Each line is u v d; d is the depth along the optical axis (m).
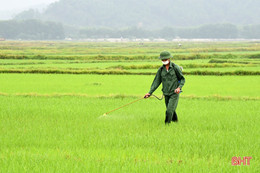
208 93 34.16
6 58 105.19
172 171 9.30
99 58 109.50
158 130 15.13
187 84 42.62
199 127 16.23
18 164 9.69
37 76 53.16
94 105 24.50
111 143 12.70
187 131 14.90
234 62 84.19
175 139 13.29
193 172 9.28
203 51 156.75
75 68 65.69
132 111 21.86
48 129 15.31
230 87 39.44
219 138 13.55
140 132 14.91
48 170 9.20
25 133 14.32
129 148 11.95
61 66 73.94
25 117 18.70
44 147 12.19
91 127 15.81
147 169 9.38
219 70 59.16
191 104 25.91
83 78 50.50
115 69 63.56
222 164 10.10
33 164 9.74
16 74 56.38
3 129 15.24
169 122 17.23
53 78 50.16
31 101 26.42
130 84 42.53
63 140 13.18
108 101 27.14
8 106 22.95
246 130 15.34
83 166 9.59
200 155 11.31
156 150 11.92
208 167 9.76
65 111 21.03
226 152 11.52
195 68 66.75
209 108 23.59
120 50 169.50
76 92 34.34
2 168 9.40
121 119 18.36
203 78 50.69
